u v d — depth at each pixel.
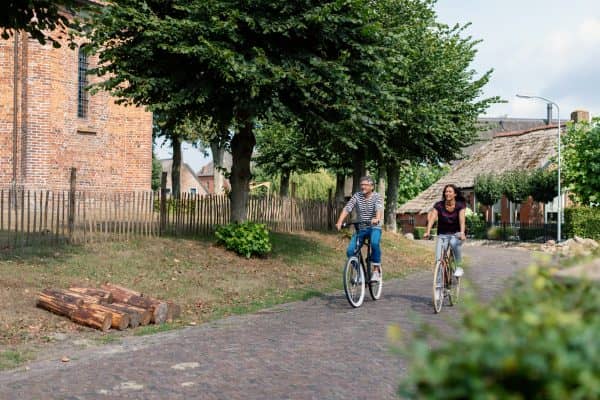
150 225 16.12
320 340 7.88
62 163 23.86
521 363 1.70
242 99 14.59
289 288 13.50
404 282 15.32
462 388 1.72
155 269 13.21
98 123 25.20
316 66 14.40
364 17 14.79
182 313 10.49
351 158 26.83
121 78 14.42
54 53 23.39
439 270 10.18
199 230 17.48
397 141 24.53
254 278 13.80
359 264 11.09
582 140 31.11
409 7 23.16
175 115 16.41
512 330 1.86
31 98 22.91
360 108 15.55
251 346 7.65
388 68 16.14
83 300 9.42
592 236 31.20
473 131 26.03
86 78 24.86
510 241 37.59
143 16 13.88
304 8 14.47
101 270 12.46
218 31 13.73
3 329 8.45
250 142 16.92
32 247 13.35
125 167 26.20
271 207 21.30
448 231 10.62
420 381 1.80
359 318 9.55
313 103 15.12
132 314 9.27
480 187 41.50
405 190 63.41
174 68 14.79
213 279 13.16
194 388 5.82
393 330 2.09
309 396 5.50
